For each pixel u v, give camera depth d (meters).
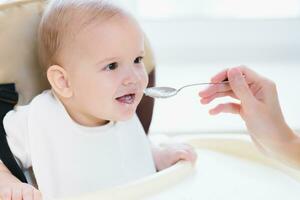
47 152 0.80
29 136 0.79
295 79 1.50
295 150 0.79
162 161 0.91
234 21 1.67
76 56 0.79
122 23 0.79
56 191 0.79
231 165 0.90
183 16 1.67
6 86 0.81
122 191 0.73
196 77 1.50
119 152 0.87
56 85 0.82
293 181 0.83
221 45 1.69
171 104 1.45
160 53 1.67
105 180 0.84
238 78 0.80
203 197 0.76
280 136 0.80
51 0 0.86
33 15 0.85
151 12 1.66
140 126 0.92
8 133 0.79
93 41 0.78
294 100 1.36
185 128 1.30
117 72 0.79
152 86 0.94
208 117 1.36
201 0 1.66
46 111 0.82
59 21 0.80
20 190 0.69
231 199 0.75
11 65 0.82
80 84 0.80
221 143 0.98
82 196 0.69
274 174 0.86
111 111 0.80
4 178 0.73
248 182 0.82
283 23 1.68
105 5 0.80
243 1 1.67
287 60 1.69
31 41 0.84
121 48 0.79
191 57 1.68
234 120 1.35
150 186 0.76
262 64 1.65
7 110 0.81
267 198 0.76
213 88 0.84
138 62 0.82
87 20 0.79
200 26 1.67
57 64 0.82
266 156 0.88
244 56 1.69
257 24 1.68
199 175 0.85
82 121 0.85
